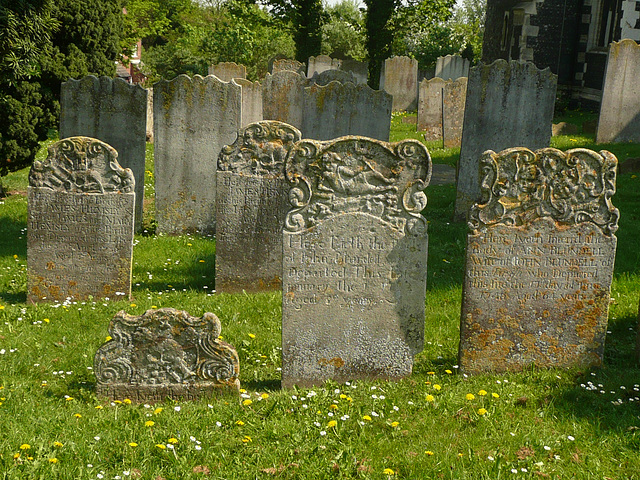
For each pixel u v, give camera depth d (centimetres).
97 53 1642
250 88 1650
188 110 1142
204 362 568
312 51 3738
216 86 1132
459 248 1048
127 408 550
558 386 604
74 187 811
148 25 4766
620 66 1888
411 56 4700
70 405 557
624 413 550
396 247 605
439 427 529
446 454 488
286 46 4609
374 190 597
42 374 624
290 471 466
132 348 566
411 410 557
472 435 517
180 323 562
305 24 3725
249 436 507
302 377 618
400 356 621
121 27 1808
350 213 598
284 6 3784
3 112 1330
